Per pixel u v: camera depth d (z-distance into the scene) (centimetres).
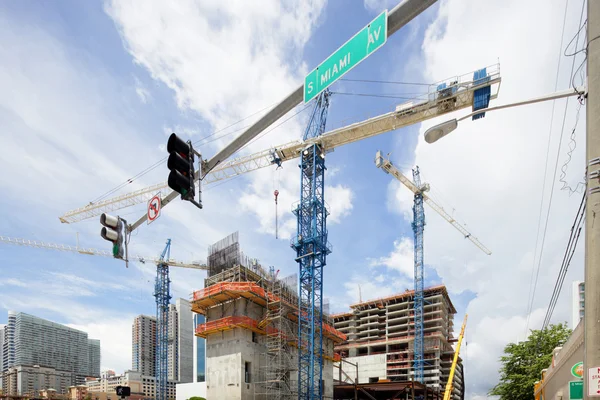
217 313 5734
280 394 5209
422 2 761
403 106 5909
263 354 5528
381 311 16150
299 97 1004
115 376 17588
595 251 648
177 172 1077
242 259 6003
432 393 8412
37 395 13850
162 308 10931
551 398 2666
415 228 12638
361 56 851
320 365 5519
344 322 16575
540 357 4709
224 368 5259
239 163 7575
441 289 14950
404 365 13925
